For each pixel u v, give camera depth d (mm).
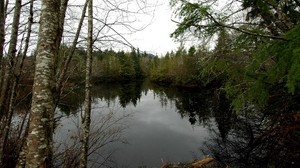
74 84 6594
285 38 2752
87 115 5586
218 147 11586
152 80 63375
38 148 2637
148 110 22844
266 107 6043
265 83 3631
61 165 6691
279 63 2854
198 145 12773
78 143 7574
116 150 11367
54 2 2986
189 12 3203
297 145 6016
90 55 5648
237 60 4141
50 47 2883
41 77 2789
